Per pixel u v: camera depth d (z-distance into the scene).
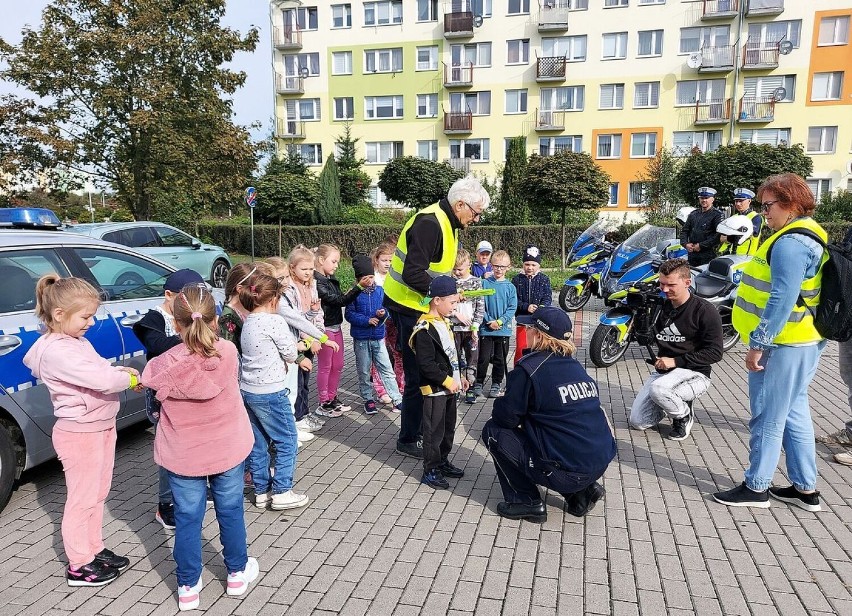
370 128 38.22
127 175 20.33
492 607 2.94
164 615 2.92
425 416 4.20
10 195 20.36
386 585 3.13
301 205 26.70
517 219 28.67
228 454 2.90
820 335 3.61
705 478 4.38
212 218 33.09
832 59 31.03
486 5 35.19
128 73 19.66
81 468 3.06
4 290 3.98
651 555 3.38
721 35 32.28
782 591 3.05
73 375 2.90
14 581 3.20
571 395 3.57
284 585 3.14
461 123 36.03
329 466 4.67
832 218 26.03
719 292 7.84
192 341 2.81
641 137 34.03
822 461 4.60
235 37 21.30
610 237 12.11
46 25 19.20
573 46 34.25
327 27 37.84
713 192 8.78
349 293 5.62
